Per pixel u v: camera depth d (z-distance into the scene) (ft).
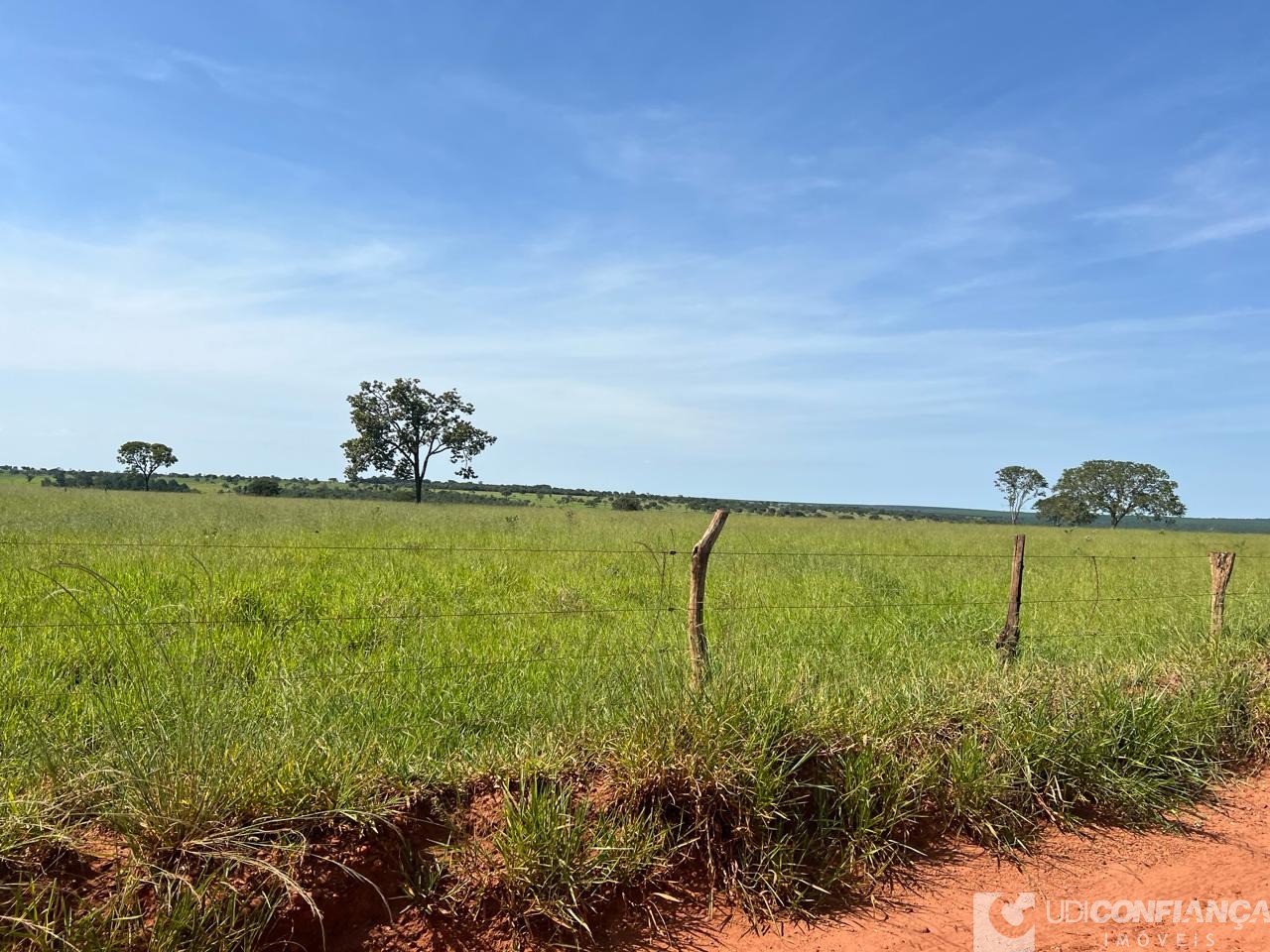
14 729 13.73
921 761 15.43
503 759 13.56
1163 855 14.74
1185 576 49.08
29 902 9.86
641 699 14.75
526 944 11.39
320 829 11.62
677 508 183.21
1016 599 22.68
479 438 200.85
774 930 12.08
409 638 22.63
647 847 12.52
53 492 106.32
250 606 25.29
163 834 10.68
